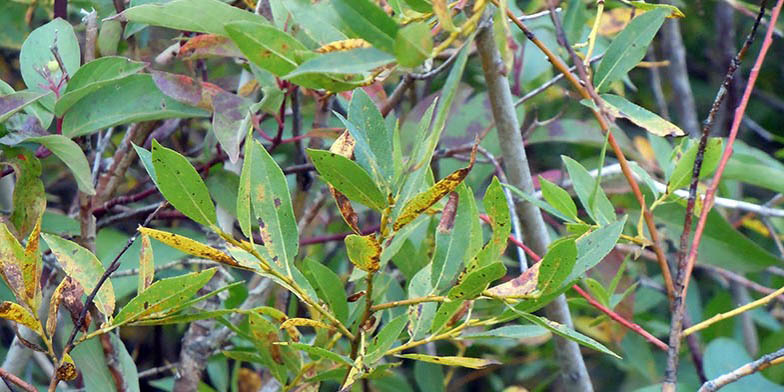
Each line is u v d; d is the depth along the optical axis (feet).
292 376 4.15
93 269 3.28
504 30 3.10
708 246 4.33
